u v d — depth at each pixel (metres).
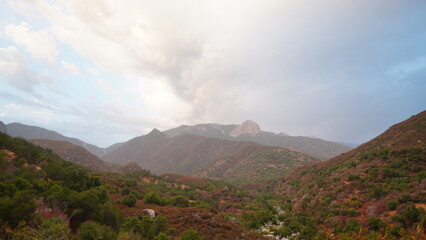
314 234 64.50
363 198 71.56
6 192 42.19
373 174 80.62
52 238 26.30
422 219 49.34
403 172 75.19
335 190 82.75
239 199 126.94
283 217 91.25
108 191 84.81
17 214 32.09
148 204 79.06
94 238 35.19
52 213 43.50
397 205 59.88
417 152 83.56
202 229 57.00
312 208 83.25
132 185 110.94
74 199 46.84
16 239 27.62
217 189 145.88
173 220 60.81
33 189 52.38
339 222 66.19
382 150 94.25
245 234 59.41
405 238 47.03
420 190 61.47
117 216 49.38
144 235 47.22
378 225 55.88
